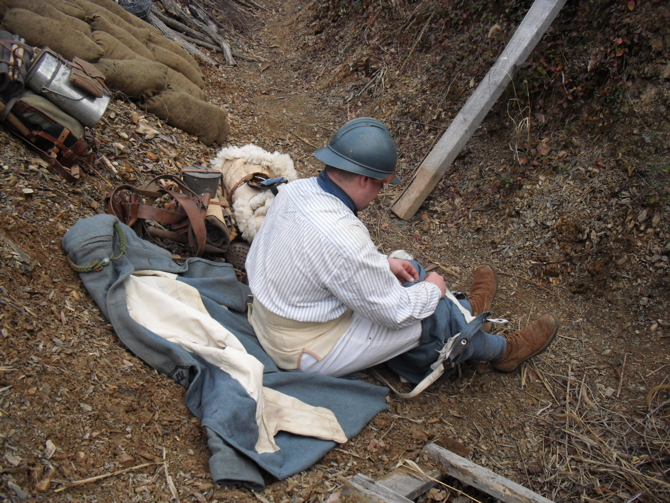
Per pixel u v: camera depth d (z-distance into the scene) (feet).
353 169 6.90
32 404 5.81
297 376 7.66
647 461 7.71
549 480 7.52
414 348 8.30
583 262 10.96
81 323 7.20
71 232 8.02
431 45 17.78
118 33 15.06
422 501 6.83
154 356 7.22
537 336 8.96
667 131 10.91
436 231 13.24
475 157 14.19
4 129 9.54
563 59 13.09
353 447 7.45
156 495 5.65
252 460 6.42
